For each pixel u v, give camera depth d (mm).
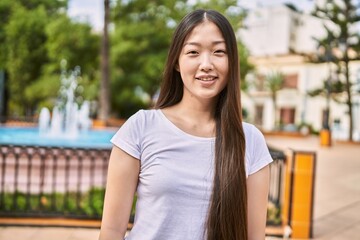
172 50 1286
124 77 20656
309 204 4250
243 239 1186
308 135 26094
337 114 30375
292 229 4227
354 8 19922
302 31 35125
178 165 1168
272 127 30188
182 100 1300
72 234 3984
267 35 35219
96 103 22219
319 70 31281
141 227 1171
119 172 1199
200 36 1222
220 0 13484
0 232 3934
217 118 1274
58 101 20625
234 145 1213
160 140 1193
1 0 20734
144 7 18734
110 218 1199
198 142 1195
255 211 1269
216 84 1234
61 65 19828
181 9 17625
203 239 1142
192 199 1148
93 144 8188
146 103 23953
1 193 4832
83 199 4961
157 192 1152
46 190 5410
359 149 17016
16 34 20156
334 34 20672
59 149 4535
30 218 4309
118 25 19938
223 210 1142
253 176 1278
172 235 1142
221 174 1167
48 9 22047
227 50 1236
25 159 5641
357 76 23844
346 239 4266
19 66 20719
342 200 6215
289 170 4363
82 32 18594
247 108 34688
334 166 10578
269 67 33594
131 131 1213
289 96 32719
